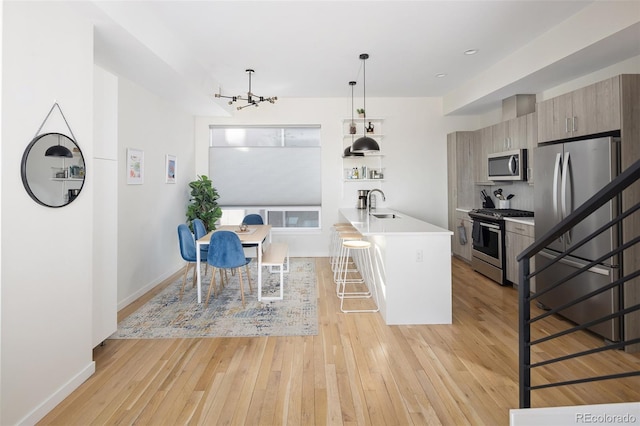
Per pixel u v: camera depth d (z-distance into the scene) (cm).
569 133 334
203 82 468
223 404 213
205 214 567
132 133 423
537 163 362
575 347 282
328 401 216
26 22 197
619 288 278
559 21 342
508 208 531
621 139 277
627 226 277
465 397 218
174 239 554
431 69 480
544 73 392
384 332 319
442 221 652
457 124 646
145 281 456
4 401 182
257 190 651
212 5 310
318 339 305
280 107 640
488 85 481
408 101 645
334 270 549
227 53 420
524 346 167
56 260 219
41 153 206
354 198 650
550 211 342
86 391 228
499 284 468
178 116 565
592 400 213
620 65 357
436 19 337
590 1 304
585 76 400
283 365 260
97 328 280
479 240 513
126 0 278
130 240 418
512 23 345
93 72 265
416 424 194
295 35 370
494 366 256
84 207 245
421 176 649
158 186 496
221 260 390
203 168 646
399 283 338
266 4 309
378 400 216
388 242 337
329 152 644
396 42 388
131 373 250
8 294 185
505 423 194
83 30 246
